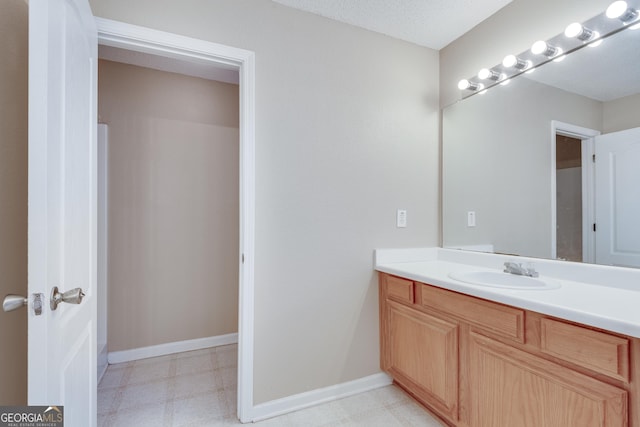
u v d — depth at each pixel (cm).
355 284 192
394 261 201
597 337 92
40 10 76
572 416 99
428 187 216
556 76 154
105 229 221
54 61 84
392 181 203
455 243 208
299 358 175
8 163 101
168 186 245
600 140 139
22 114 106
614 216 135
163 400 180
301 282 176
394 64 204
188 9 150
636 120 128
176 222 247
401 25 191
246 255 162
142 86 237
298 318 175
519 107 171
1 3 99
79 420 108
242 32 161
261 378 166
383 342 196
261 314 166
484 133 189
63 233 91
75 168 103
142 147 237
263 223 167
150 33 142
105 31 135
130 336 233
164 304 243
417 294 168
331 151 184
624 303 104
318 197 181
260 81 165
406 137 208
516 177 173
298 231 175
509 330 119
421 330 164
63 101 91
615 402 89
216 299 261
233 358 237
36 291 74
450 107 212
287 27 172
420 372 165
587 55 142
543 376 108
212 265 259
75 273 104
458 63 205
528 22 164
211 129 260
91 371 124
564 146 152
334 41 185
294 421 162
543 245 160
